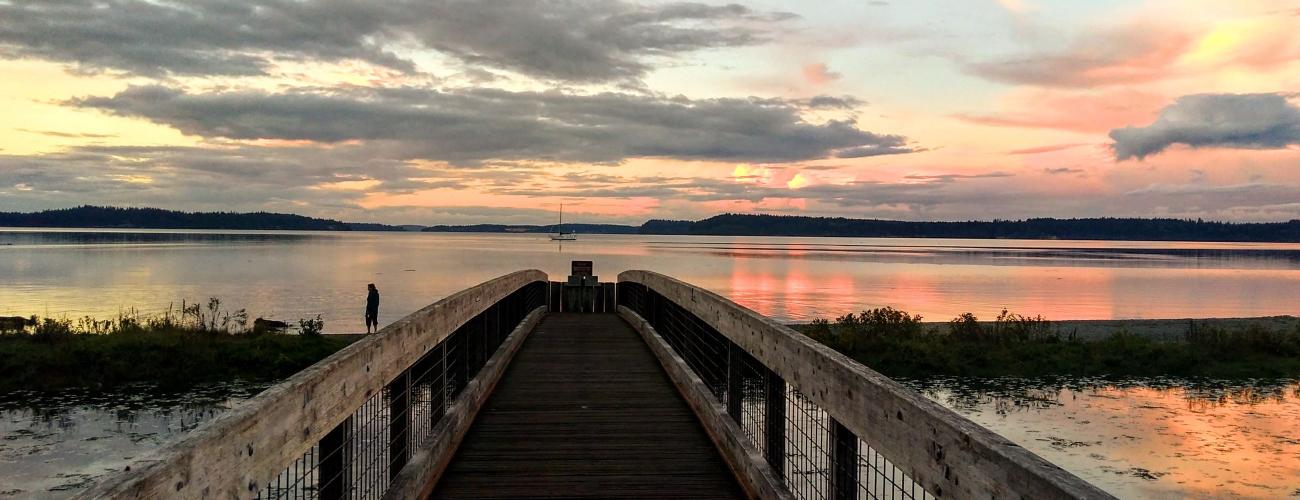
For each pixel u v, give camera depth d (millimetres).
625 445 5812
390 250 126125
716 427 5762
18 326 18156
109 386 12977
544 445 5797
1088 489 1651
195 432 2066
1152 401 13031
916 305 37500
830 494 3521
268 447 2457
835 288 48812
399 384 4453
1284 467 9453
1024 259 109188
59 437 10164
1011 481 1939
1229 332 20125
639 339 12062
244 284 48156
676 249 152625
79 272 59031
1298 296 46469
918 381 14570
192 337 15672
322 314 31281
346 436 3445
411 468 4363
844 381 3252
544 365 9492
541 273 15914
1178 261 109125
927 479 2453
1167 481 8914
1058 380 14680
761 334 4707
